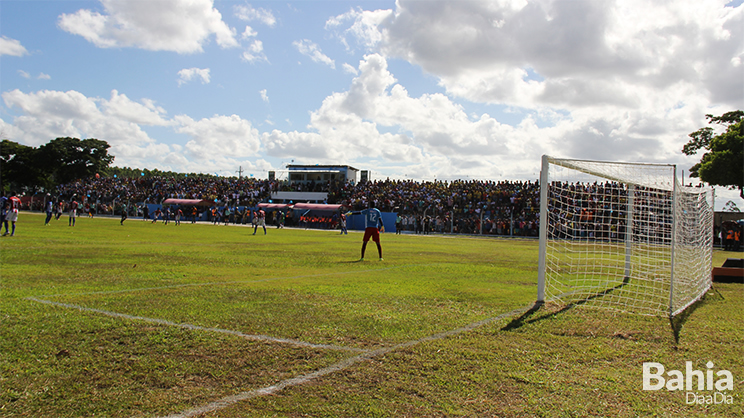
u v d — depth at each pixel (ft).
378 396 10.89
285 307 20.11
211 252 47.85
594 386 11.85
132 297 21.45
